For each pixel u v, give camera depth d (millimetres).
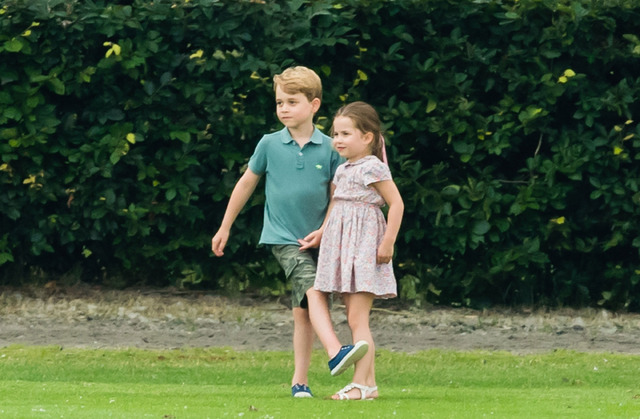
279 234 19938
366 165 19172
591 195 31266
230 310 30719
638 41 30828
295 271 19688
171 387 20891
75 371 22984
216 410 16969
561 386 22375
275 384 22156
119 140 30688
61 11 30000
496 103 31672
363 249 19062
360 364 19094
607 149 31297
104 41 30781
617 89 30891
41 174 30781
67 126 30641
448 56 30797
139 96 30781
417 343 27844
